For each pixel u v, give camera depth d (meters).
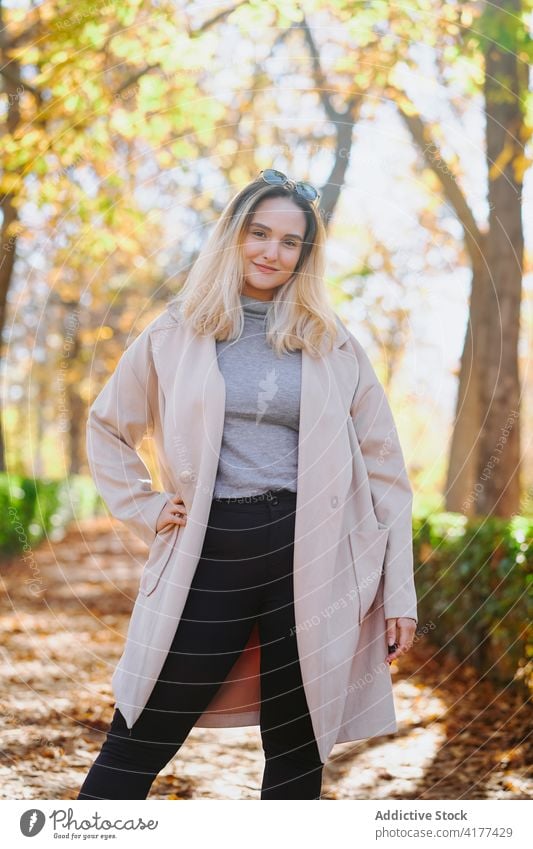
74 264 8.63
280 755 2.19
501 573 4.31
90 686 4.69
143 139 7.59
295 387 2.15
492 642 4.48
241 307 2.21
